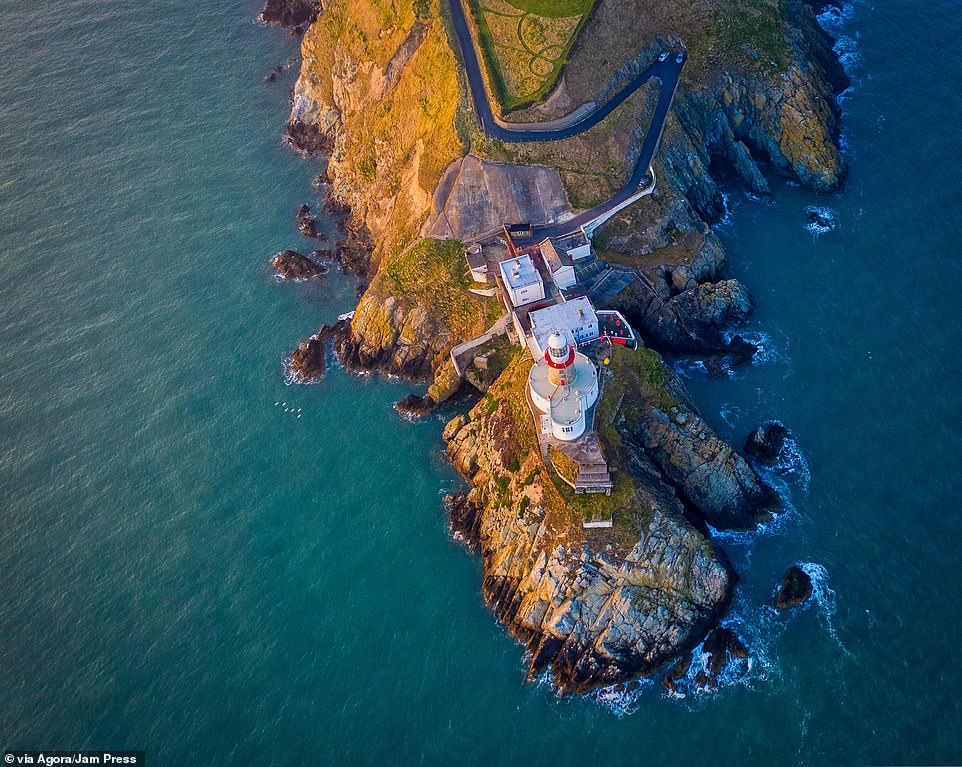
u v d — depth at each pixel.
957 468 94.94
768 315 111.06
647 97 126.12
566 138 120.81
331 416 108.88
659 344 109.69
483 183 118.62
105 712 84.75
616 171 118.88
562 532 87.75
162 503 101.56
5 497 102.88
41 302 124.06
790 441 98.31
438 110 126.06
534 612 86.38
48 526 100.06
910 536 90.25
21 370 116.00
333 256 126.94
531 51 126.94
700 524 93.06
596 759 78.69
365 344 113.62
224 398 111.50
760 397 103.19
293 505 100.38
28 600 93.75
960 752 76.00
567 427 90.69
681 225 115.56
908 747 76.69
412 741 81.06
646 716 80.88
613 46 128.88
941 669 81.06
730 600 87.12
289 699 84.62
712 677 82.31
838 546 90.19
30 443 108.12
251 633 89.88
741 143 128.88
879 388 102.62
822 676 81.56
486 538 94.19
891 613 85.06
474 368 107.06
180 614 91.75
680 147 122.94
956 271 113.31
